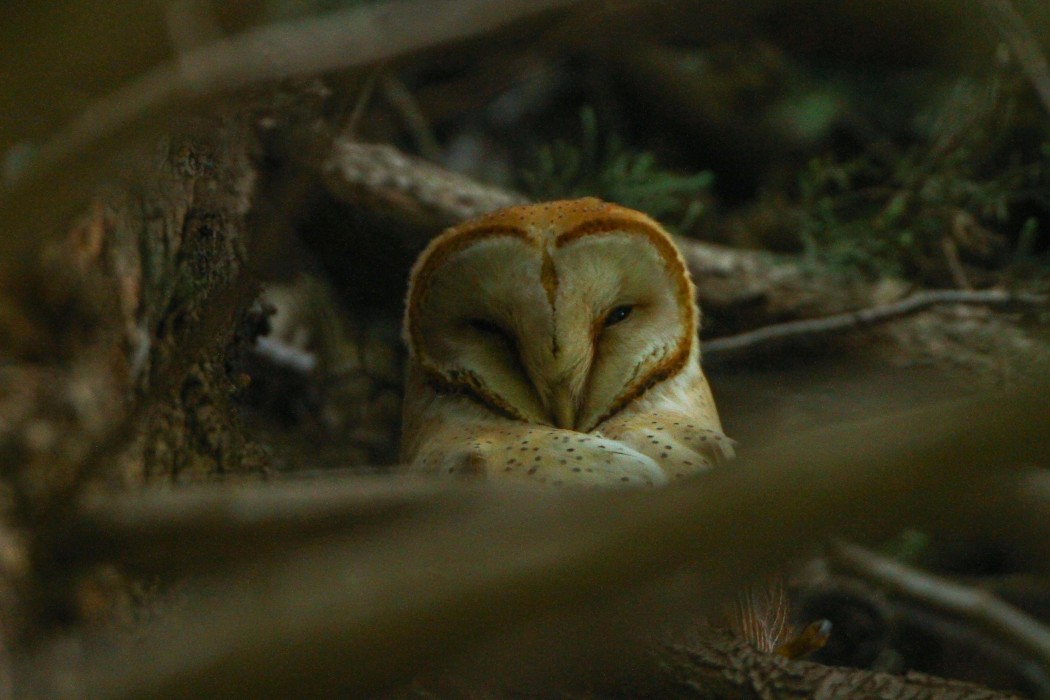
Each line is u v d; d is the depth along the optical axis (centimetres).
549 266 443
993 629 448
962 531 271
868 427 271
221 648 258
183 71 301
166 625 426
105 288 429
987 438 258
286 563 347
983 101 464
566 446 441
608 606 304
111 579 426
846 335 463
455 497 315
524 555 274
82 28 275
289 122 443
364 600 265
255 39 339
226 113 434
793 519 269
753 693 433
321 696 260
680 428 444
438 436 444
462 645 267
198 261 437
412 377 447
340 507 319
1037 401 256
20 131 284
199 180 438
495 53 461
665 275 445
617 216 444
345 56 320
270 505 322
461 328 445
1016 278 462
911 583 450
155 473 432
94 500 345
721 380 464
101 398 428
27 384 426
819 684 433
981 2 452
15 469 425
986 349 461
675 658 433
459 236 445
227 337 438
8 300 427
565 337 442
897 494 265
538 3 313
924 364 462
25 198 293
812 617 456
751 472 272
